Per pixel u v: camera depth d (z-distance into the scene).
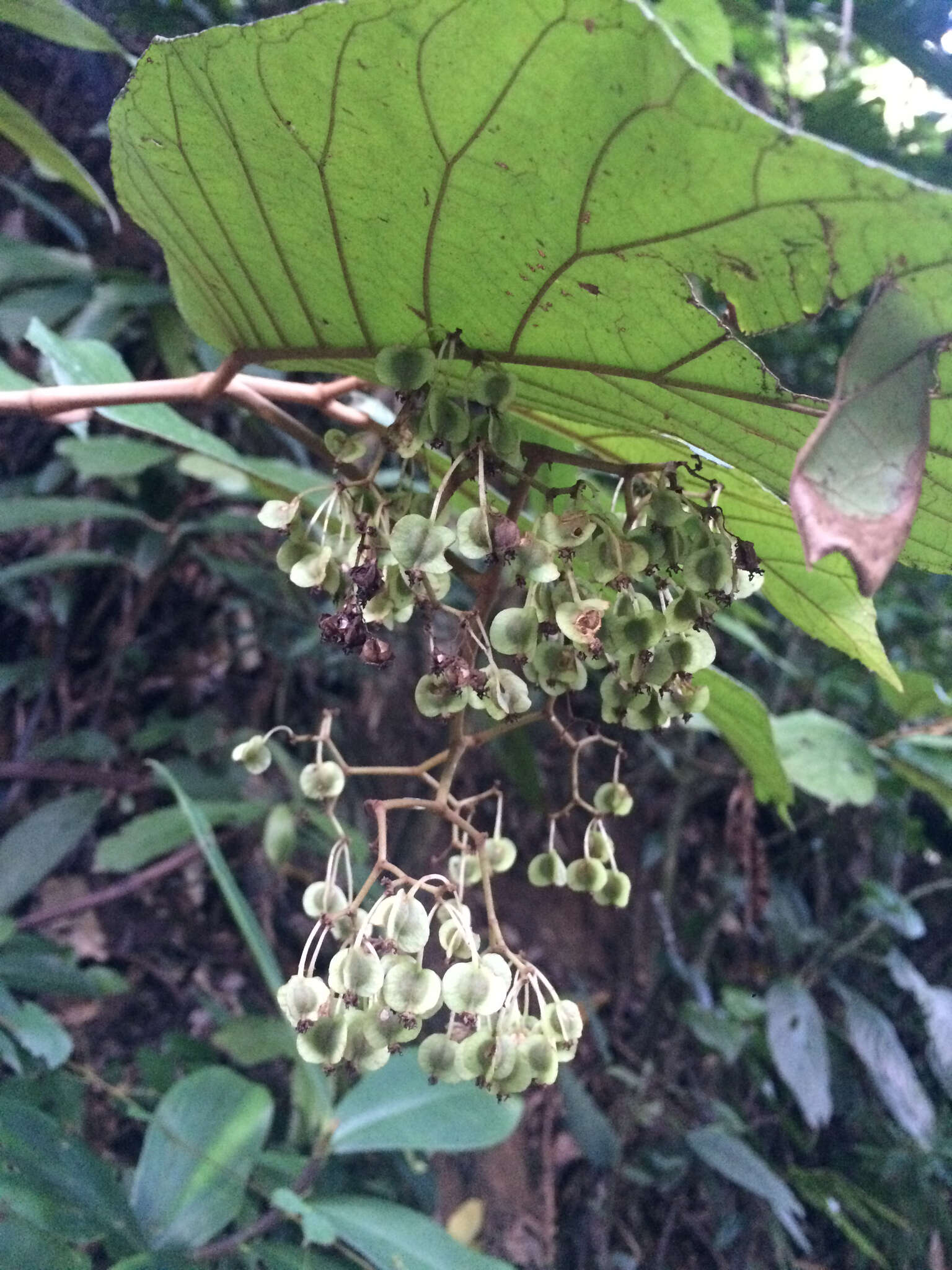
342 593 0.34
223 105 0.27
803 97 0.80
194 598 1.07
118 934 0.96
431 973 0.32
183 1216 0.47
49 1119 0.45
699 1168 1.06
